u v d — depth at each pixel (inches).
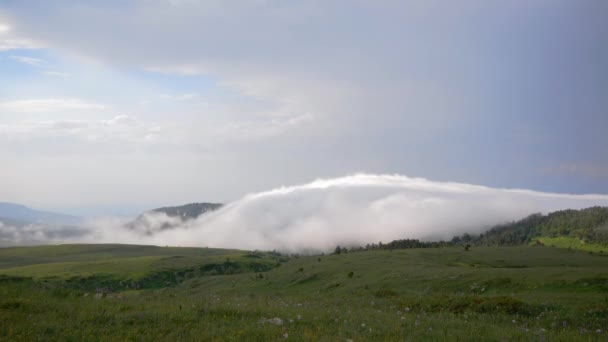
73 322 558.9
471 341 544.1
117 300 839.1
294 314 706.8
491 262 4562.0
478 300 1007.6
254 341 488.7
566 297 1483.8
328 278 4008.4
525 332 641.6
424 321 708.7
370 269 3961.6
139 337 495.2
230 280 5428.2
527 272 2362.2
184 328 549.3
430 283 2551.7
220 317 644.1
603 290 1733.5
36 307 661.3
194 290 4881.9
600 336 659.4
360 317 722.2
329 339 502.6
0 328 508.4
